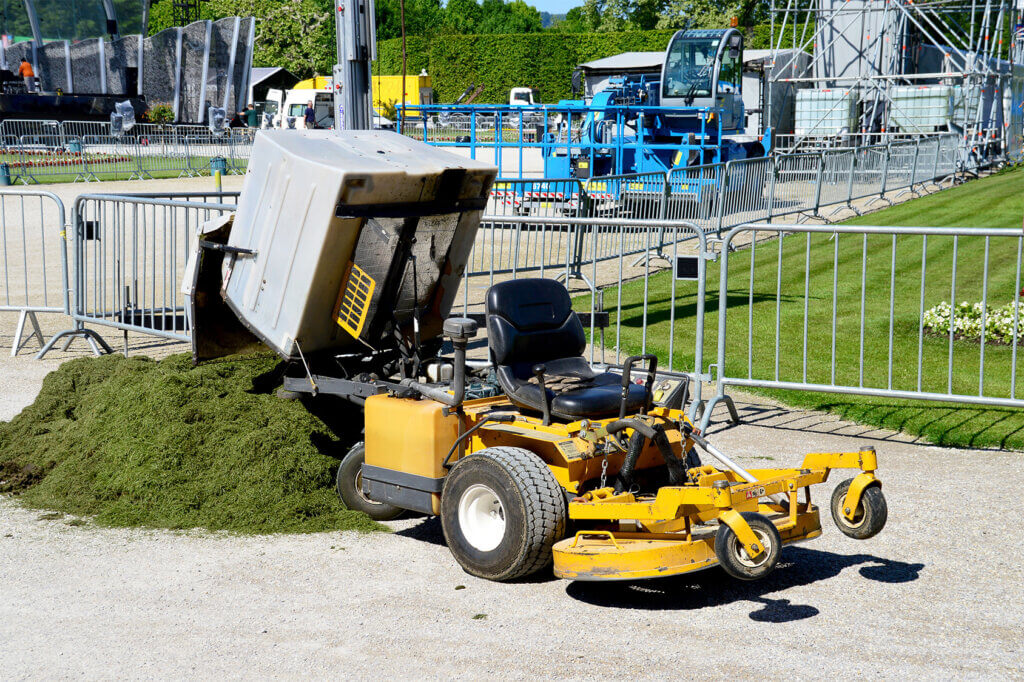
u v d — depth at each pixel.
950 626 4.50
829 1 29.72
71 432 6.97
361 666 4.15
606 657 4.21
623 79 24.58
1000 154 29.58
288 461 6.29
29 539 5.65
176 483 6.25
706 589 4.94
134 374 7.27
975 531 5.67
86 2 47.44
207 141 38.12
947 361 9.48
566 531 4.92
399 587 4.98
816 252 16.81
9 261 16.30
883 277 14.15
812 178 19.98
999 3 30.47
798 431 7.73
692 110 23.14
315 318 6.39
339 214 5.92
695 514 4.61
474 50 69.69
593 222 8.59
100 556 5.40
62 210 9.98
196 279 6.89
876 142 28.73
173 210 9.18
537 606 4.74
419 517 6.03
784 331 10.94
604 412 5.11
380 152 6.48
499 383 5.40
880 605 4.73
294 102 54.31
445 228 6.64
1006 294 12.49
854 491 4.87
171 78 48.66
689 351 9.99
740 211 17.92
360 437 7.00
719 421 8.04
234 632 4.49
